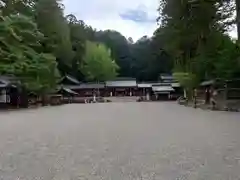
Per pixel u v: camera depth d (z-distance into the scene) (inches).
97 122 695.7
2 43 1307.8
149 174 224.5
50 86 1968.5
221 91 1154.7
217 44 1382.9
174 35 1761.8
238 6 1129.4
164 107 1523.1
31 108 1572.3
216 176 216.1
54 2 2439.7
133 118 808.9
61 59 2883.9
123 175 223.0
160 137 426.6
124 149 335.3
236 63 1132.5
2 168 249.8
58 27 2524.6
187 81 1656.0
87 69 3486.7
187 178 212.1
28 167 253.0
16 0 1803.6
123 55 4480.8
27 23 1423.5
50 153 317.1
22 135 473.4
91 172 233.3
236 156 286.8
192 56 1780.3
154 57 3838.6
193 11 1456.7
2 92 1546.5
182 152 311.0
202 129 514.9
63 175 225.1
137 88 3577.8
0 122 714.2
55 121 737.6
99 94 3449.8
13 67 1357.0
